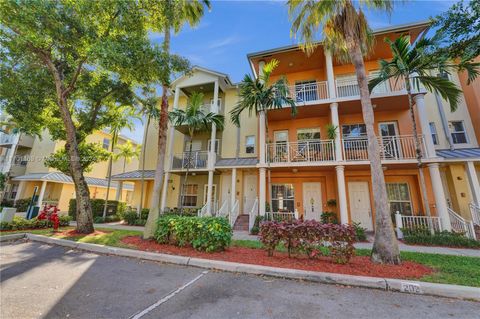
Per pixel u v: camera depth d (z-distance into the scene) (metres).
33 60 8.80
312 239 5.28
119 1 6.45
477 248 7.15
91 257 5.80
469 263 5.14
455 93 8.06
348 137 11.42
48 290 3.66
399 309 3.14
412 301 3.41
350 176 11.38
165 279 4.29
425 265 4.96
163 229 6.77
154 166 16.39
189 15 10.12
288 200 12.19
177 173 14.48
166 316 2.88
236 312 3.01
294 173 12.21
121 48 6.44
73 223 12.85
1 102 8.97
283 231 5.49
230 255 5.68
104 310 3.02
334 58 11.80
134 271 4.74
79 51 7.20
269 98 9.29
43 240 7.56
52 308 3.06
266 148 11.10
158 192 7.84
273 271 4.52
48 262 5.25
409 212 10.31
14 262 5.23
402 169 10.48
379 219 5.33
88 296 3.46
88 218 8.70
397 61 7.97
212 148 13.12
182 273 4.66
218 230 6.10
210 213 12.14
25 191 19.28
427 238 7.77
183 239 6.40
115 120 12.36
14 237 7.87
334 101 10.35
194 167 13.34
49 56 8.32
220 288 3.86
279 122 12.95
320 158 10.95
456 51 6.83
